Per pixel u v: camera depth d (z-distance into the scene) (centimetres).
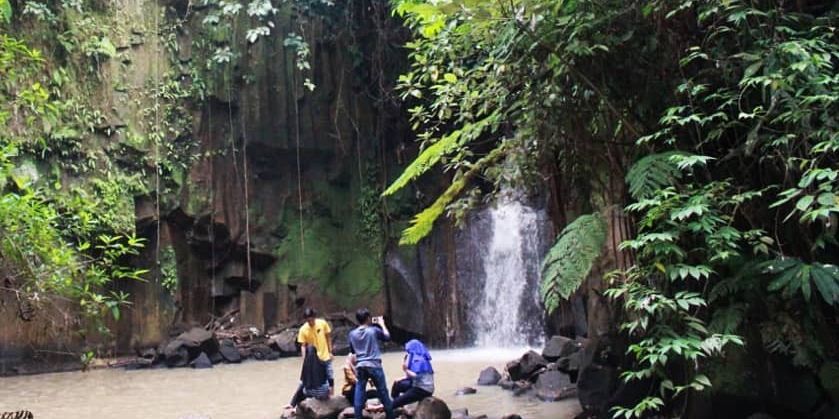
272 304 1536
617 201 518
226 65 1539
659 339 421
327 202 1652
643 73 466
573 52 450
